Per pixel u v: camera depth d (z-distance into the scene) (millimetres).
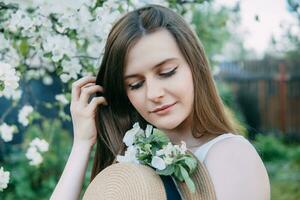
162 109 1502
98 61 2236
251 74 10289
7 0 2143
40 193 5090
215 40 4062
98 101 1771
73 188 1729
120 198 1480
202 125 1594
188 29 1590
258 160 1493
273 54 10125
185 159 1453
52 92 4805
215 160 1489
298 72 9984
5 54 2387
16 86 1871
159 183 1471
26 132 4914
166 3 2494
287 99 10023
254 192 1438
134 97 1555
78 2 2070
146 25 1519
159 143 1570
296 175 6695
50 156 4953
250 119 10242
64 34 2197
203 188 1450
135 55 1500
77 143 1779
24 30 2178
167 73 1503
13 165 5148
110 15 2113
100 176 1588
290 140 9680
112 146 1798
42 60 2547
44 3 2076
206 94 1590
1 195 4922
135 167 1513
